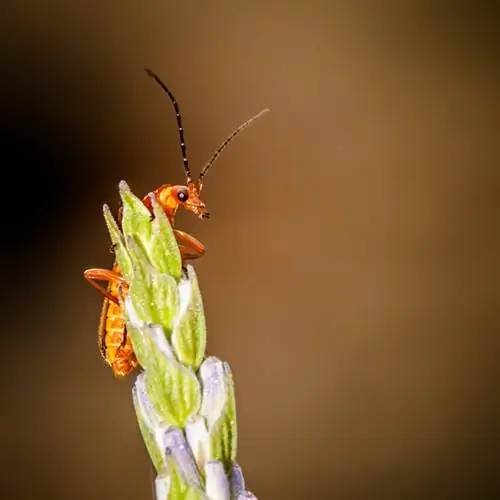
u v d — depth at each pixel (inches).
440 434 16.4
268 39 18.7
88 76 18.2
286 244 18.2
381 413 16.8
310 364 17.4
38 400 16.5
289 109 18.6
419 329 17.8
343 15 18.8
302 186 18.5
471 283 18.1
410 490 15.4
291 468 15.8
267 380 17.2
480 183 18.5
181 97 18.4
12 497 15.4
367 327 17.8
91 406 16.3
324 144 18.7
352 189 18.5
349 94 18.8
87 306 17.3
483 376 17.2
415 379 17.1
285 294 17.9
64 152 18.0
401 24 18.8
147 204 6.5
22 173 17.8
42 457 15.9
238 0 18.6
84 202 17.9
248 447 16.3
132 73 18.3
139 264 5.6
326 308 17.9
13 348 16.9
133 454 15.8
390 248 18.3
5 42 18.1
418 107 18.8
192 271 5.6
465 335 17.6
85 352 17.0
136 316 5.6
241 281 18.0
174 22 18.4
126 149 18.1
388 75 18.8
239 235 18.2
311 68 18.7
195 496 5.5
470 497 15.3
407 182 18.6
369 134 18.8
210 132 18.4
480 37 18.7
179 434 5.5
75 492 15.4
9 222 17.6
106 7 18.3
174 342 5.6
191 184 8.6
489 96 18.7
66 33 18.2
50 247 17.6
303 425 16.6
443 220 18.4
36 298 17.3
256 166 18.5
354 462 16.0
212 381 5.6
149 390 5.6
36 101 18.1
